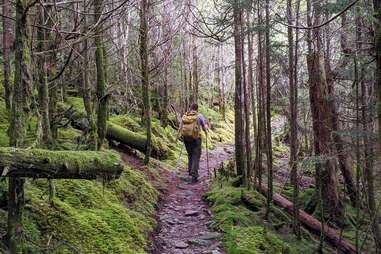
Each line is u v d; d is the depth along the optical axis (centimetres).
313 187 1094
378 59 349
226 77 3023
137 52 1330
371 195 724
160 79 1762
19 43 368
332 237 808
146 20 1069
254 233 657
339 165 1000
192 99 2116
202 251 594
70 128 918
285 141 2000
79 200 564
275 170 1259
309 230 834
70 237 469
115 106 1508
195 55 2059
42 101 534
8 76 805
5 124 764
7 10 644
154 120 1722
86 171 328
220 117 2569
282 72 1091
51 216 480
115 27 1119
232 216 718
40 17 540
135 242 552
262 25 760
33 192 514
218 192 870
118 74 1415
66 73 1177
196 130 1027
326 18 803
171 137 1598
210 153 1619
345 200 967
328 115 893
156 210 766
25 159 301
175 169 1096
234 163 1135
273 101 1406
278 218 816
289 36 753
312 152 1133
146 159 1022
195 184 1014
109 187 680
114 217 571
